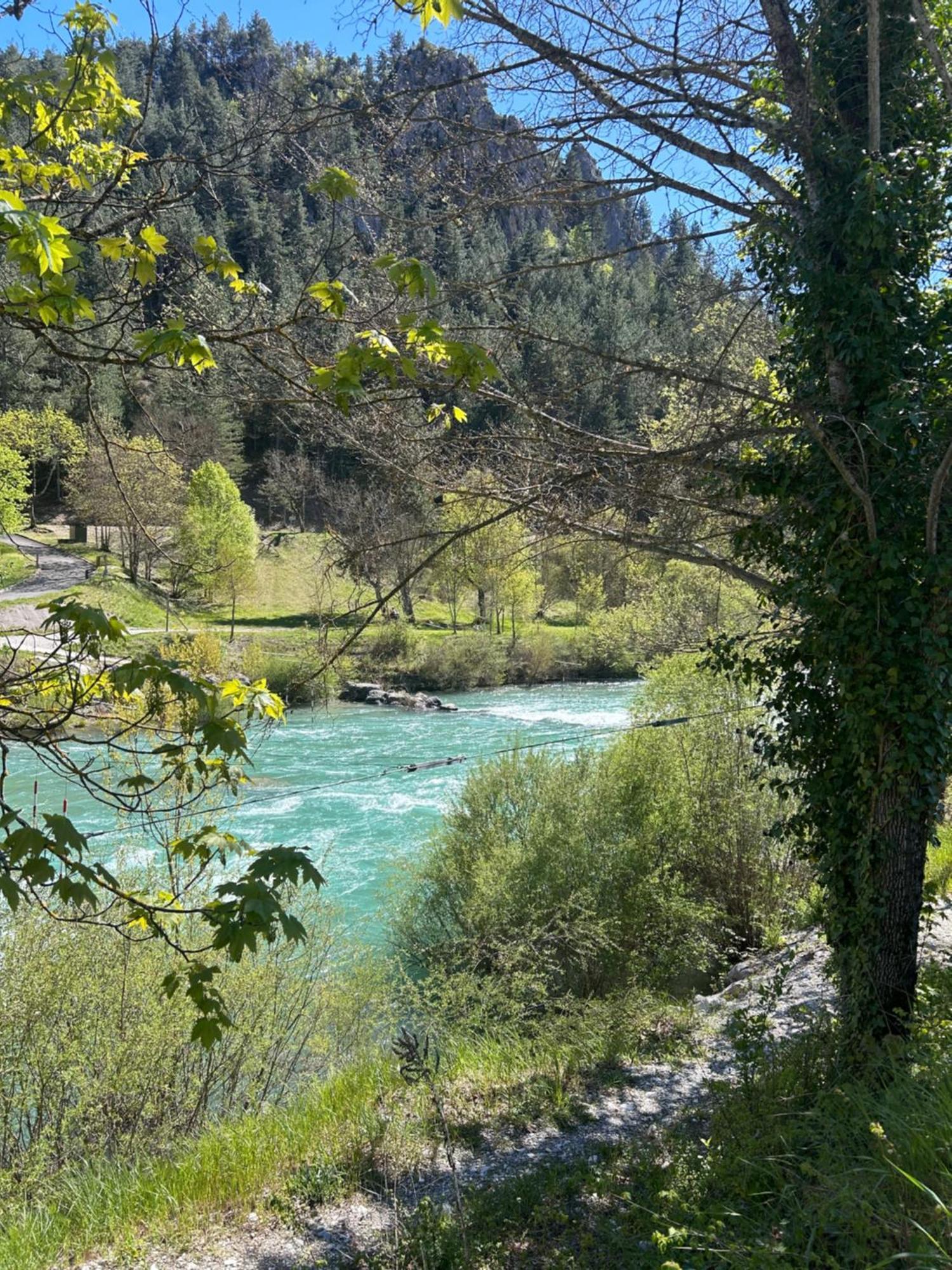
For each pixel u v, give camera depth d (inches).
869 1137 182.5
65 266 114.8
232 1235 229.3
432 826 569.3
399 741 1074.7
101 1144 296.7
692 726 572.4
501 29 262.5
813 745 290.0
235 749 121.2
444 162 274.4
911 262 263.9
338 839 684.7
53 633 128.6
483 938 474.6
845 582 260.2
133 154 137.6
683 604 636.1
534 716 1274.6
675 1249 167.0
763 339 316.8
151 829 339.0
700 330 313.1
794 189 289.4
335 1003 365.4
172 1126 309.4
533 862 491.2
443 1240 210.5
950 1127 162.4
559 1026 366.3
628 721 926.4
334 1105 302.8
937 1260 132.3
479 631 1563.7
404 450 255.6
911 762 252.2
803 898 522.0
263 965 341.4
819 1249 158.4
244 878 121.2
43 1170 272.1
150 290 135.3
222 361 158.7
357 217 241.4
